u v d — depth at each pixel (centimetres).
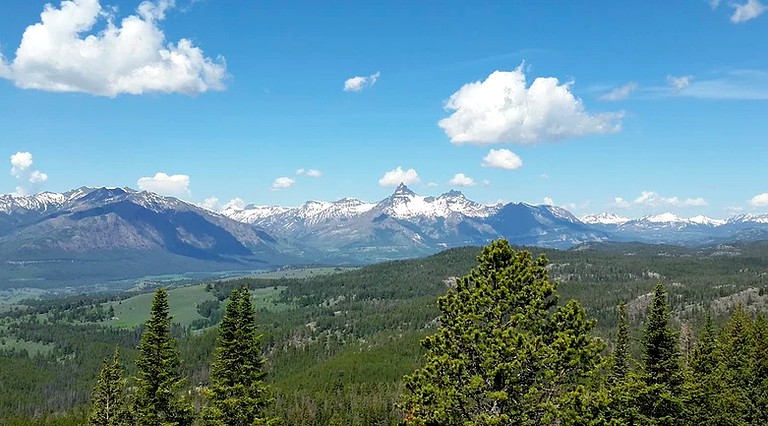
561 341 2655
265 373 5066
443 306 2978
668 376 4509
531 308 2811
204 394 4969
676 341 4588
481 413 2678
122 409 5741
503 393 2592
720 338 7194
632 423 4050
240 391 4888
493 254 2980
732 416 5162
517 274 2894
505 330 2733
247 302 5047
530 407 2652
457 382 2798
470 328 2834
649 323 4697
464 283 3019
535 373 2722
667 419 4247
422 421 2791
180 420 5281
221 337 5016
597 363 2720
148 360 5288
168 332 5450
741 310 7462
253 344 5006
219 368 4941
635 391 4088
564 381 2688
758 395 5497
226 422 4756
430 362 2864
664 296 4666
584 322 2806
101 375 6606
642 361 4750
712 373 5412
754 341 6038
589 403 2627
